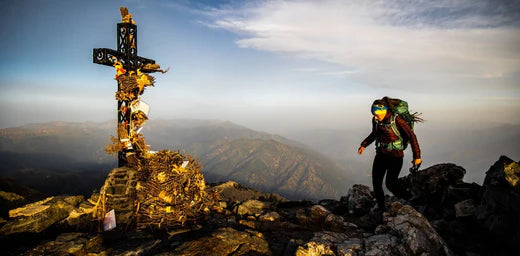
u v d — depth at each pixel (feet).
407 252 10.28
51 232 12.97
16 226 11.91
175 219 13.60
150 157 14.88
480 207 12.72
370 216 15.43
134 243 12.05
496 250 10.77
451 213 14.87
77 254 10.46
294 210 19.38
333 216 15.34
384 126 13.78
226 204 19.10
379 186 15.16
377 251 10.64
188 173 14.26
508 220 10.77
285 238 13.43
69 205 14.07
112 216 13.35
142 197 13.89
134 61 16.57
